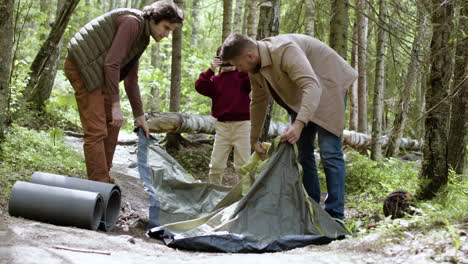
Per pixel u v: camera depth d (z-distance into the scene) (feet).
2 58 18.04
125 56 14.74
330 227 12.31
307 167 14.64
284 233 12.09
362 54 41.75
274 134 32.71
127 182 19.06
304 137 14.51
